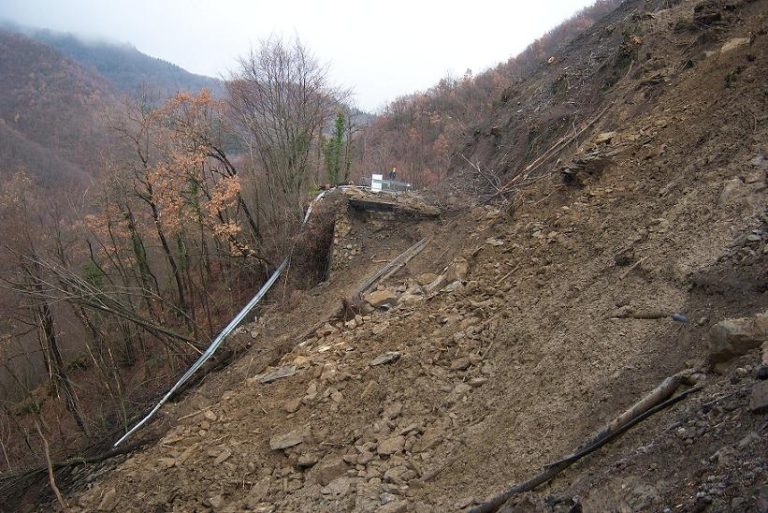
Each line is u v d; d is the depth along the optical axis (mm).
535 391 5965
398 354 8812
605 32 19016
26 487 11344
